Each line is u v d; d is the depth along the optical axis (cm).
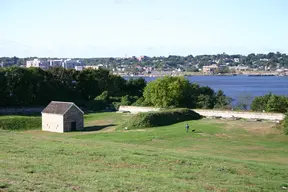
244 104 12400
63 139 4781
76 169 2875
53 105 8150
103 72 14262
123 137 6075
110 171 2894
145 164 3238
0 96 11500
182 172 3048
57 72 13438
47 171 2709
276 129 6662
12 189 2091
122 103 11819
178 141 5641
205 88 12506
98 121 9150
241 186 2716
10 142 4041
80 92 13638
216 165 3375
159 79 11250
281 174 3288
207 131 6538
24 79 11956
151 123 7600
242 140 5762
